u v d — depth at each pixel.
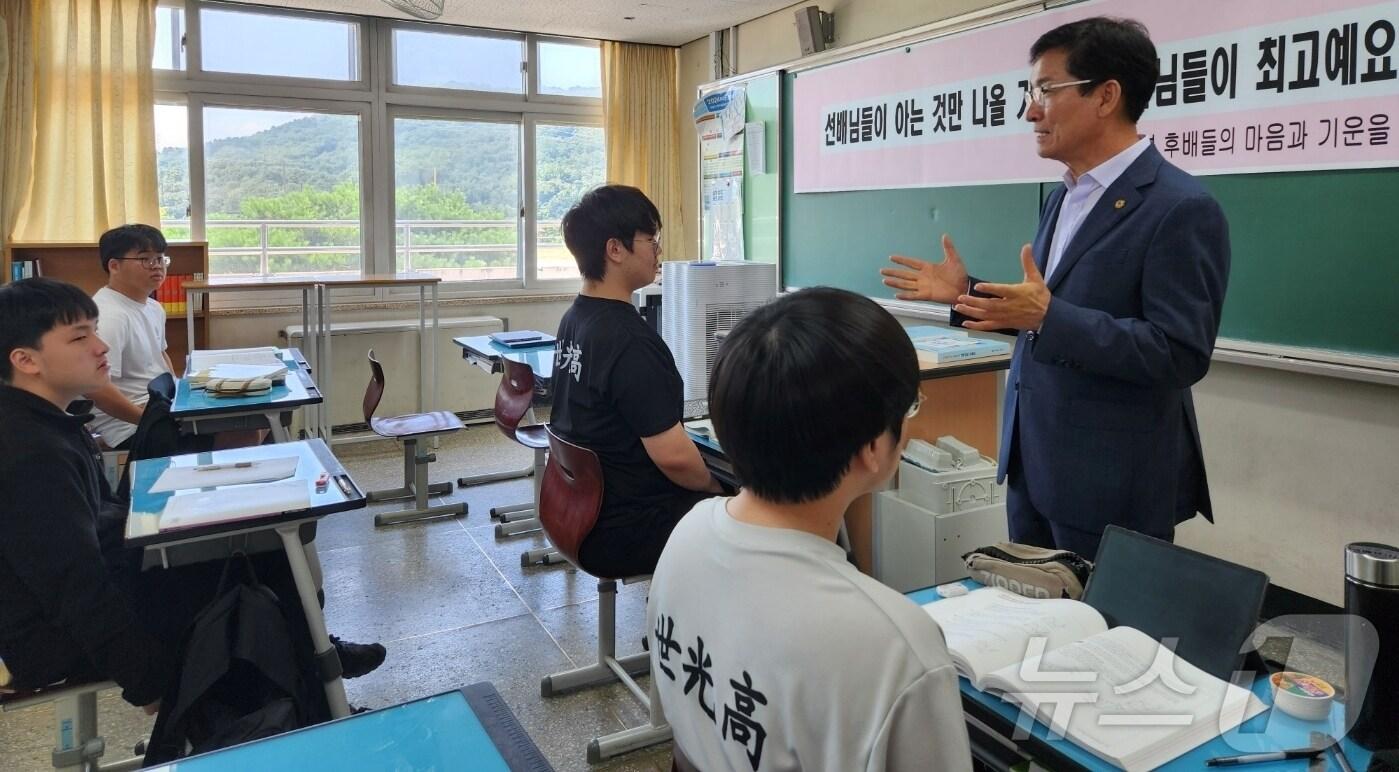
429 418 4.18
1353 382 2.78
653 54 6.35
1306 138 2.80
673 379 2.10
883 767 0.70
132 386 3.43
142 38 4.89
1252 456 3.08
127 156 4.97
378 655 2.17
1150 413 1.55
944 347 2.60
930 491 2.45
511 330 6.27
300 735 1.01
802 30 5.00
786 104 5.30
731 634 0.79
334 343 5.65
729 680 0.79
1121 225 1.54
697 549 0.84
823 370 0.75
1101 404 1.56
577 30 5.92
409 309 5.92
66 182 4.84
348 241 5.76
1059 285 1.62
